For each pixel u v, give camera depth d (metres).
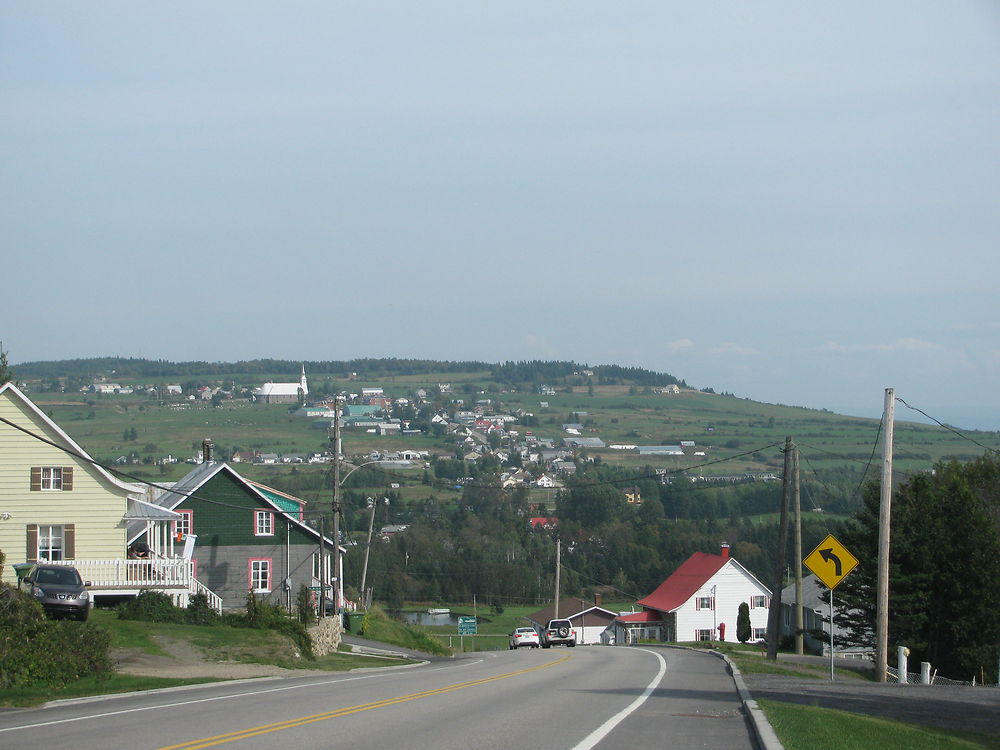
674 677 30.61
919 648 50.16
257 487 65.69
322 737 15.27
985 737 18.77
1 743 14.80
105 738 15.23
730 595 89.31
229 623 40.84
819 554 29.47
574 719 18.31
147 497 63.94
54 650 24.27
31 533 46.03
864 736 16.42
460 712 19.12
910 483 54.09
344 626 53.66
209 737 15.23
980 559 49.66
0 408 46.12
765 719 17.39
